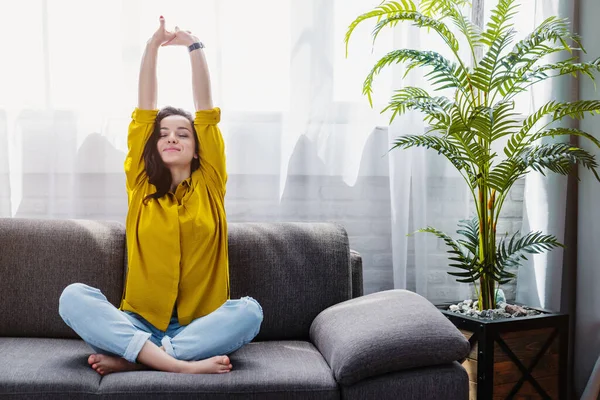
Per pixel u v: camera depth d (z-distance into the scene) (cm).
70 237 234
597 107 242
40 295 226
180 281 218
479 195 252
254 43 270
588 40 280
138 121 229
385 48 278
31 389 175
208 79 236
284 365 195
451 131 231
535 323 237
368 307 212
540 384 239
